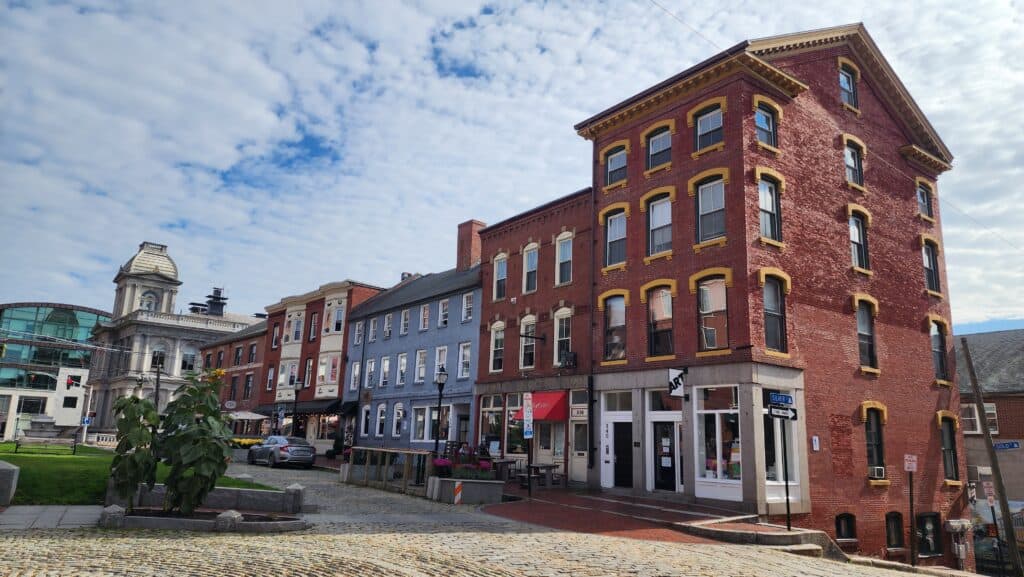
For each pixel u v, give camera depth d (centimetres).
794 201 2314
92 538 1170
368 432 4206
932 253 2967
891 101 2892
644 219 2455
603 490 2405
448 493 2041
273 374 5359
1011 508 3288
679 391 2170
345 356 4631
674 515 1820
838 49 2677
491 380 3186
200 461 1379
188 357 8306
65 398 8344
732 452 2044
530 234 3119
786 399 1702
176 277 9256
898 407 2509
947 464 2716
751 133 2227
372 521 1559
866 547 2216
